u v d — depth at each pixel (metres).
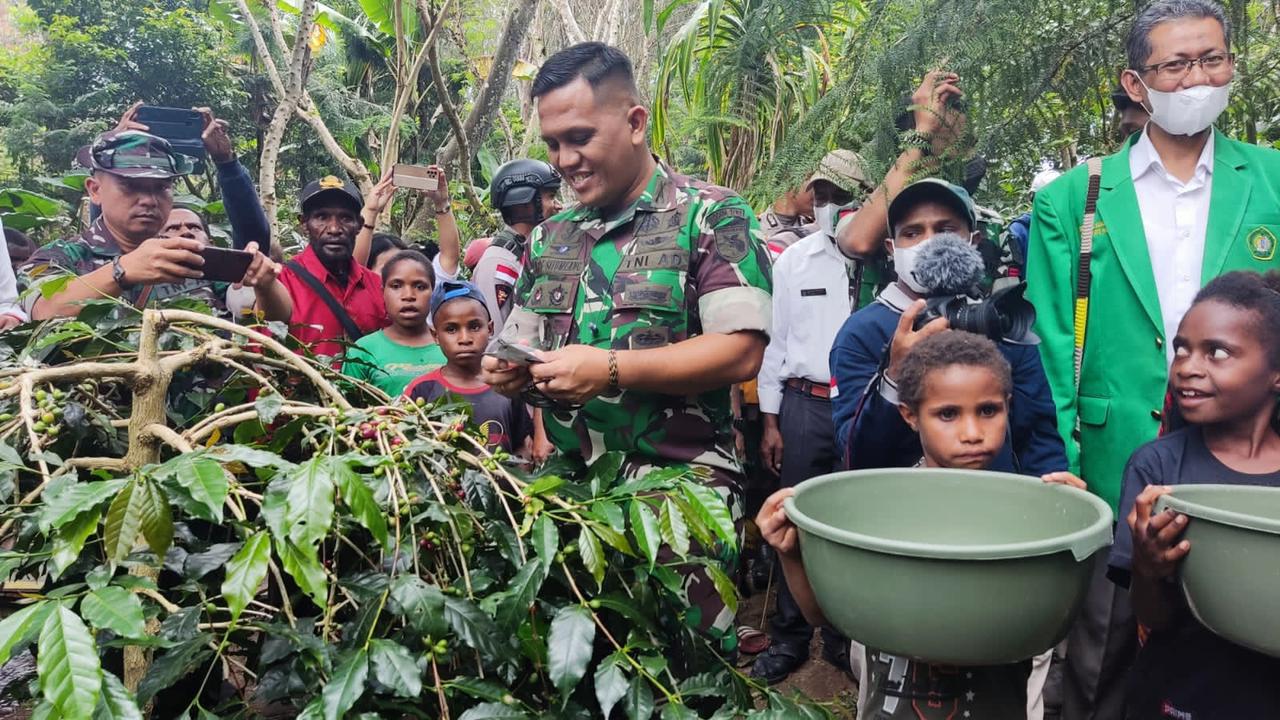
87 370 1.36
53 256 2.67
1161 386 1.84
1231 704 1.38
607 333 1.70
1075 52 1.88
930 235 1.94
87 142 8.77
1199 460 1.48
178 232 2.86
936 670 1.36
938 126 1.73
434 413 1.46
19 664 1.79
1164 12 1.79
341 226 3.01
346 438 1.32
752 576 3.43
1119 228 1.91
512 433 2.69
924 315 1.88
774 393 3.02
